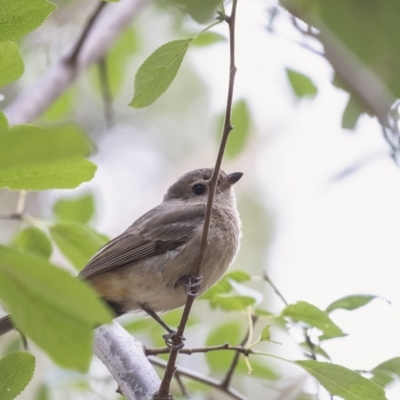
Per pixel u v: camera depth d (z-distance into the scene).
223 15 6.16
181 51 6.59
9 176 5.52
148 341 12.30
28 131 3.45
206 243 7.40
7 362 6.30
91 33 13.02
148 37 15.36
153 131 19.28
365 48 4.46
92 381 11.18
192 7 5.59
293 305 8.80
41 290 3.72
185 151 19.25
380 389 7.54
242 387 14.15
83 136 3.50
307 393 10.74
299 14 4.80
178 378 10.44
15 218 9.66
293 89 12.78
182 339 7.56
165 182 19.27
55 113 15.11
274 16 9.52
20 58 7.29
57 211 12.80
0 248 3.88
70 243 9.76
